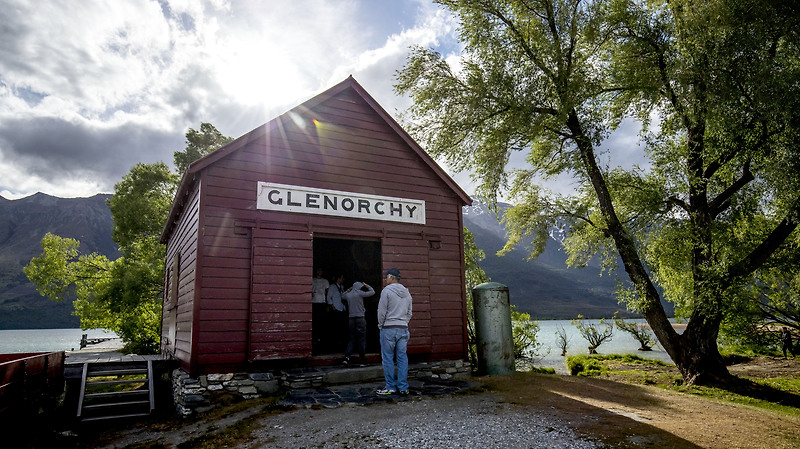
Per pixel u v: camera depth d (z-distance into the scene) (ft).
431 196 37.58
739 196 46.65
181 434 23.25
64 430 26.96
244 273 29.73
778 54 40.73
